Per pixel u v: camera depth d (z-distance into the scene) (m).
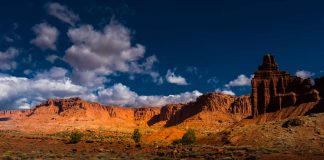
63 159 47.09
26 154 53.31
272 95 152.88
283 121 89.94
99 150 66.50
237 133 87.69
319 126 77.88
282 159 44.47
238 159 44.91
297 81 152.62
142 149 69.06
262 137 78.06
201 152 56.69
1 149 66.00
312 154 48.78
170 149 65.50
